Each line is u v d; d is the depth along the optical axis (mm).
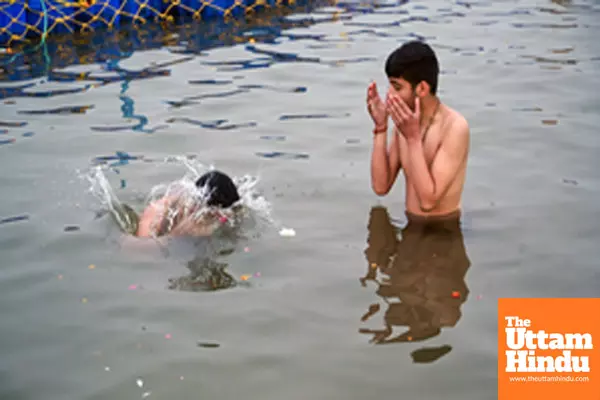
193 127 7039
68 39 9805
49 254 4895
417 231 5180
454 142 4879
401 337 4078
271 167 6184
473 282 4598
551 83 8133
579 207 5520
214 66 8844
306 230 5203
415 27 10414
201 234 5109
